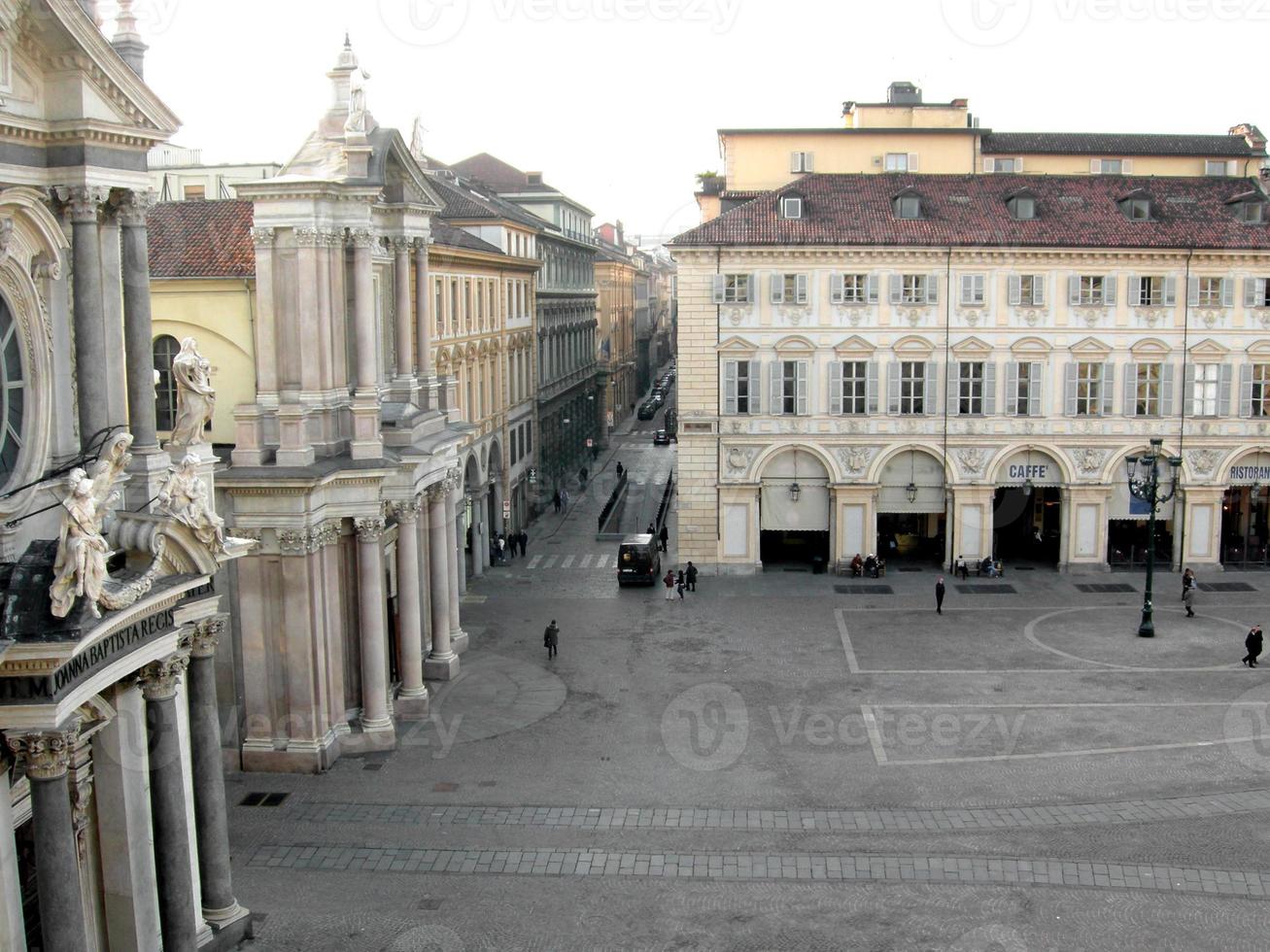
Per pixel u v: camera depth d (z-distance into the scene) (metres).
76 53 19.11
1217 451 60.66
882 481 61.31
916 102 77.44
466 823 31.62
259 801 33.16
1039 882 28.00
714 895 27.59
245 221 41.28
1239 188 63.69
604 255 117.50
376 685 37.16
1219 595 56.72
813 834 30.69
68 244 20.20
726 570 62.03
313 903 27.22
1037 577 60.81
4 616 17.58
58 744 18.08
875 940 25.45
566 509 84.56
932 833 30.69
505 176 101.19
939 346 59.81
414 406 42.28
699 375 60.44
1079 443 60.50
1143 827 30.92
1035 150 74.50
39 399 19.75
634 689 42.81
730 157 74.81
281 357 35.75
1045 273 59.47
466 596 57.84
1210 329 59.97
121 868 21.67
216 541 22.58
